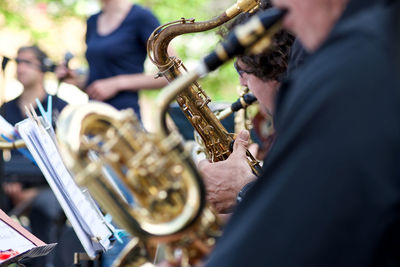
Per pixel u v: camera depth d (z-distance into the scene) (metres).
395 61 1.10
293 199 1.08
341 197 1.05
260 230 1.11
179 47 7.00
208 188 2.19
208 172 2.19
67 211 2.06
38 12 7.59
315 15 1.25
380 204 1.04
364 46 1.10
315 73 1.12
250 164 2.26
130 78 3.74
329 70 1.10
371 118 1.05
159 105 1.40
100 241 2.08
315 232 1.06
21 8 7.55
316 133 1.08
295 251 1.07
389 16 1.15
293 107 1.12
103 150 1.43
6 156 3.96
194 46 7.02
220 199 2.18
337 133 1.06
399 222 1.06
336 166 1.05
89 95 3.76
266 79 2.10
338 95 1.07
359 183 1.04
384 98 1.06
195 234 1.45
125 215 1.42
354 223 1.05
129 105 3.75
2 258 1.98
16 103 4.13
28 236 2.16
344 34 1.14
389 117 1.06
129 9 3.78
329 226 1.05
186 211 1.41
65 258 3.38
